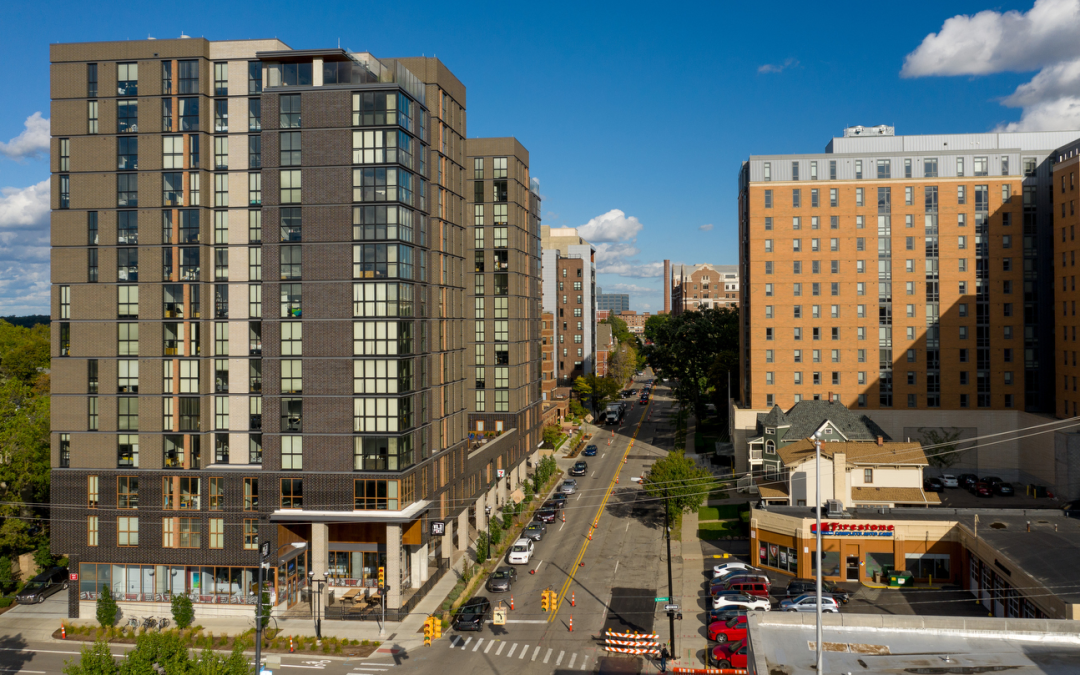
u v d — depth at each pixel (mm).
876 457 64500
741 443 91812
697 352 120500
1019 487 82688
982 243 89062
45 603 55156
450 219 63875
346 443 50812
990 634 29000
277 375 51625
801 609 46844
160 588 52000
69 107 53094
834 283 91312
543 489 87312
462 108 67688
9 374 83938
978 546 49750
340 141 51219
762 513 58875
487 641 45844
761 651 27062
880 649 27875
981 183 89062
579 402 141250
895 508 58906
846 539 54906
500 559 62625
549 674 40875
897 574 53969
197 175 52500
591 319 168125
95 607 52031
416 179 54875
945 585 53375
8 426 57719
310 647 45438
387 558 50250
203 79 52312
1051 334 87625
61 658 44906
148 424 52000
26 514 58344
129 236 52750
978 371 89062
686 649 43656
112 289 52594
